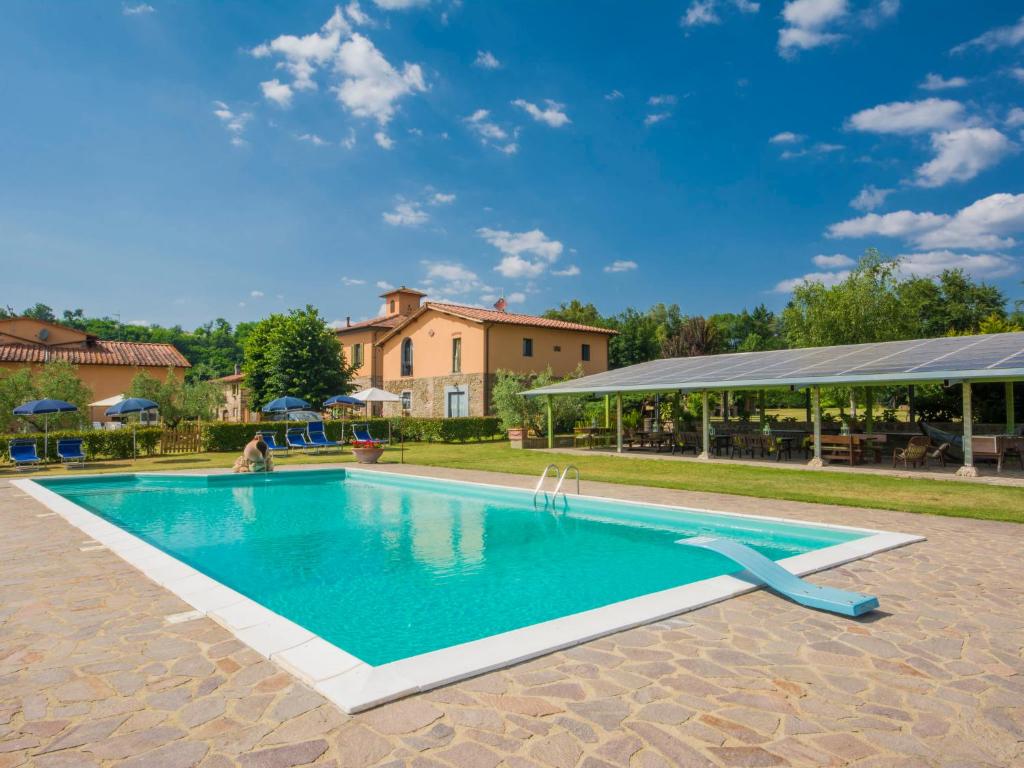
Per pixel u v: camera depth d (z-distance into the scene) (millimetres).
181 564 6203
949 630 4301
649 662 3734
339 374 33875
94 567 6258
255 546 8688
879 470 15062
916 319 31781
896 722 2980
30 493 12664
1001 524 8414
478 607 5902
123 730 2877
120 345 34125
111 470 17781
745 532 9141
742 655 3846
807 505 10258
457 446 26609
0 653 3885
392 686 3279
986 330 27625
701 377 18750
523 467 17562
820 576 5758
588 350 35688
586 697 3248
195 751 2680
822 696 3268
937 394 22266
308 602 6090
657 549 8352
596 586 6609
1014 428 17438
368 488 15219
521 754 2662
